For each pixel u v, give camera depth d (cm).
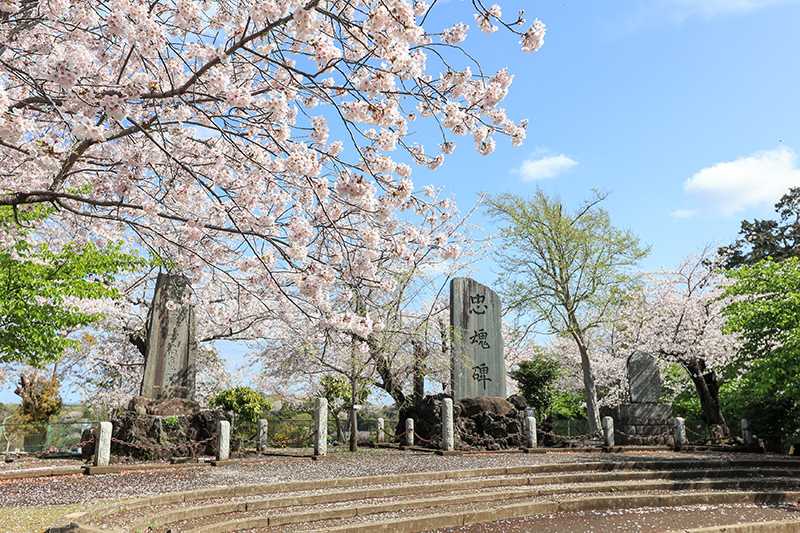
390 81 491
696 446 1662
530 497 1007
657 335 2208
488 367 1727
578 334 2169
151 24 449
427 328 1761
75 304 1370
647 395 1903
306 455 1335
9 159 605
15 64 541
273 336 1781
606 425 1595
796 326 1430
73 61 434
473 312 1752
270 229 554
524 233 2219
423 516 804
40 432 1873
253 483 937
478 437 1545
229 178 574
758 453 1605
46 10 487
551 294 2227
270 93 566
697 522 846
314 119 562
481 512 848
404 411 1752
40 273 1303
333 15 444
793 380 1448
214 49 528
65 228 967
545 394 2289
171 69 564
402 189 559
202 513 775
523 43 513
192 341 1452
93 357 1905
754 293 1616
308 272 527
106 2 479
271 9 441
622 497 975
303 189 581
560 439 1678
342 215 593
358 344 1398
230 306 1580
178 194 598
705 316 2130
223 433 1234
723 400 1981
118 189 575
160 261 761
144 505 780
